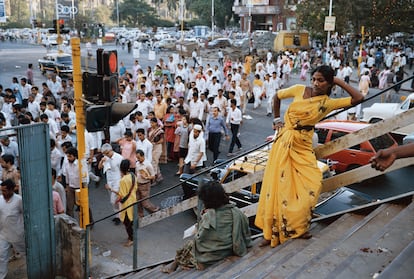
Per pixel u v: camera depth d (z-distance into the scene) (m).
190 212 10.16
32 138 6.64
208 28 84.56
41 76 31.80
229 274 4.04
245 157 9.16
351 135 4.29
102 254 8.32
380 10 35.16
